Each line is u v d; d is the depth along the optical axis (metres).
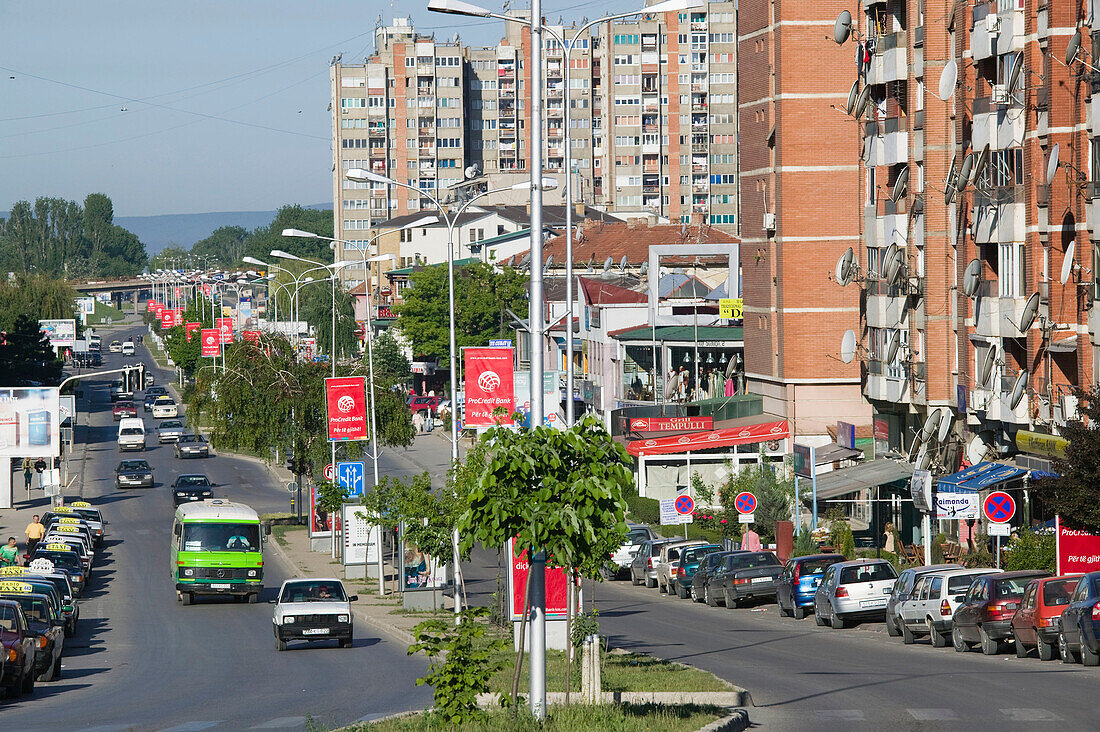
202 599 76.38
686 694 33.12
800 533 78.75
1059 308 65.25
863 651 47.47
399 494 67.75
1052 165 63.19
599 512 26.84
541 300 34.88
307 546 98.12
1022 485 66.56
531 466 26.52
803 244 101.38
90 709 37.22
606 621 62.22
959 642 46.22
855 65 100.69
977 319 71.75
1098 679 36.03
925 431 76.50
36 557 77.62
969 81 73.69
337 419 82.44
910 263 82.88
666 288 134.12
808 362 101.44
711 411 106.00
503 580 76.56
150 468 136.00
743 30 108.75
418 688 40.03
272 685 42.25
